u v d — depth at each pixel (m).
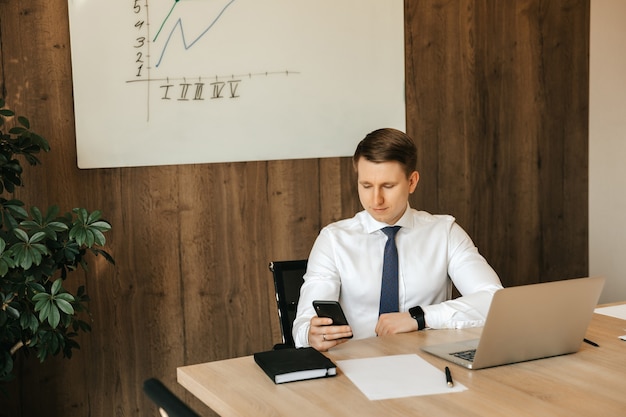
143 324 2.80
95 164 2.70
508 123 3.48
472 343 1.66
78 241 2.09
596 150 3.73
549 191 3.62
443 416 1.21
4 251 2.03
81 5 2.64
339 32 3.06
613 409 1.23
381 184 1.93
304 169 3.06
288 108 3.00
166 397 0.77
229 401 1.31
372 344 1.69
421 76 3.25
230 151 2.91
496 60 3.43
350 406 1.27
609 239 3.83
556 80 3.58
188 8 2.80
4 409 2.58
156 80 2.77
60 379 2.67
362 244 2.09
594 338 1.72
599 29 3.67
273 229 3.02
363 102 3.13
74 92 2.65
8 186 2.20
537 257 3.62
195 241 2.88
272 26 2.94
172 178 2.83
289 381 1.42
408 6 3.19
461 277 2.10
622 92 3.78
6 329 2.08
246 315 2.99
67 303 2.06
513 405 1.26
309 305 1.94
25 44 2.58
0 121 2.16
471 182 3.41
